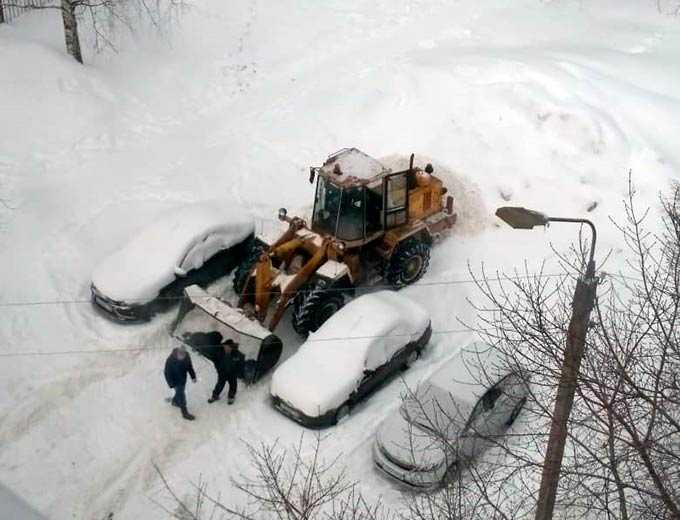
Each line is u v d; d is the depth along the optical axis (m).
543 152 18.38
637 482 9.95
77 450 12.45
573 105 18.86
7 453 12.30
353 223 14.62
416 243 15.53
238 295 14.84
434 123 19.22
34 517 8.37
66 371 13.59
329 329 13.56
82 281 15.34
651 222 17.16
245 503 11.83
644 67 20.59
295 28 23.00
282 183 18.16
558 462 8.84
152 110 19.95
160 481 12.10
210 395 13.48
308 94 20.42
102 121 19.05
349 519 10.87
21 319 14.44
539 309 9.54
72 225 16.50
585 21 23.33
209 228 15.12
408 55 21.67
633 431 8.79
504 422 12.87
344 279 14.44
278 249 14.36
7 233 16.08
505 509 11.52
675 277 9.60
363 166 14.83
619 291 15.38
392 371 13.85
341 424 13.04
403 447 11.98
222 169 18.38
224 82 21.14
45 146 18.19
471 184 17.98
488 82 19.89
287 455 12.48
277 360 13.84
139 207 17.08
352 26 23.19
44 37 21.38
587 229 17.22
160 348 14.20
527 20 23.42
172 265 14.55
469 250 16.83
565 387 8.51
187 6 22.86
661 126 18.69
